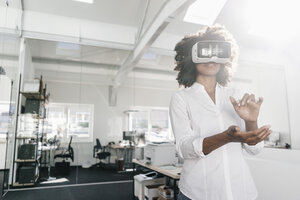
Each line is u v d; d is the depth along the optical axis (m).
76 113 4.93
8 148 3.99
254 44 5.98
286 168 1.33
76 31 4.66
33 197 3.71
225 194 0.56
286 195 1.30
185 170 0.63
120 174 4.93
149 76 5.64
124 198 3.62
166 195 2.59
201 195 0.58
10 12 3.76
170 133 5.52
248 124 0.53
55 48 5.02
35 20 4.44
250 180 0.61
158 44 5.18
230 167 0.58
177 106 0.64
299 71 5.87
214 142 0.51
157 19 3.82
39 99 4.57
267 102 6.25
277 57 6.18
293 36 5.51
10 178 4.11
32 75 4.77
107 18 4.75
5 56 3.62
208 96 0.62
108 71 5.42
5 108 3.81
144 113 5.43
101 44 4.81
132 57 5.18
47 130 4.62
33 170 4.26
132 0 4.30
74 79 5.07
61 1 4.23
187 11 4.64
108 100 5.22
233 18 4.93
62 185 4.35
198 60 0.59
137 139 5.25
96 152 4.91
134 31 5.05
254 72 6.29
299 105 5.87
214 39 0.65
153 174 3.27
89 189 4.12
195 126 0.61
